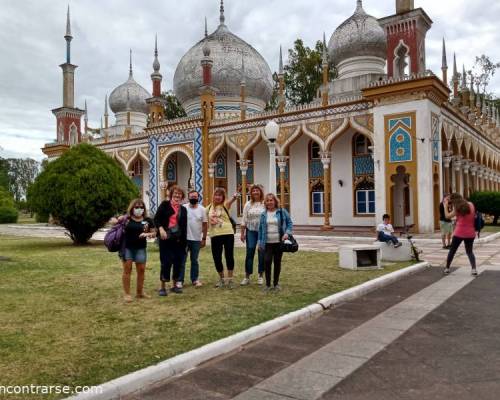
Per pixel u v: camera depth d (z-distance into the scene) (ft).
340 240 47.14
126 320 15.03
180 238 19.45
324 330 14.29
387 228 29.22
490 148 89.30
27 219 131.23
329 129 58.03
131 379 9.90
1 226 90.79
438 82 49.37
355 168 62.49
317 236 50.11
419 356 11.66
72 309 16.65
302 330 14.35
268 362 11.51
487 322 14.76
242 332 13.28
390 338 13.24
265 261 19.77
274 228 19.79
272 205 19.83
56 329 14.01
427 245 39.55
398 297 18.88
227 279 22.72
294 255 32.42
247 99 83.46
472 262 23.62
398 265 26.66
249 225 21.36
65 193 42.16
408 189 60.13
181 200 19.81
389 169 50.98
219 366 11.30
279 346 12.76
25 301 18.04
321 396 9.39
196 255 21.06
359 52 66.49
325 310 16.89
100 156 45.85
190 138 72.74
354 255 25.44
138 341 12.72
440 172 52.01
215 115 80.28
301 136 66.74
